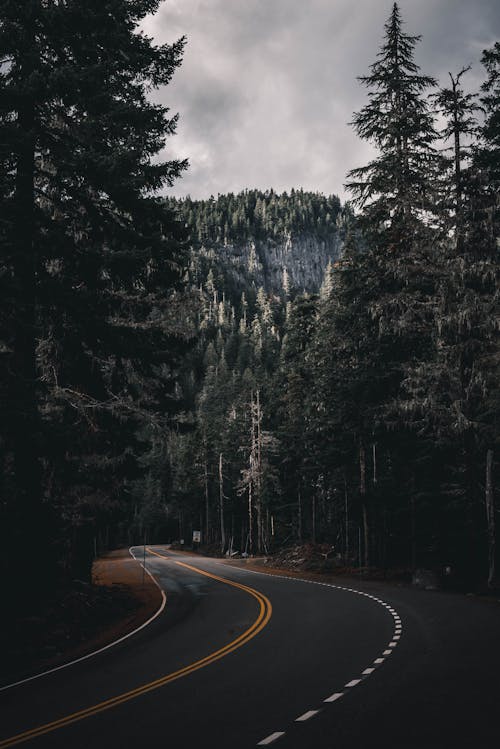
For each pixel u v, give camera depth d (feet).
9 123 49.39
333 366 119.85
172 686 35.83
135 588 107.45
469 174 85.40
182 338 72.49
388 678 35.42
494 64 84.28
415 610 68.33
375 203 95.35
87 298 54.70
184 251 67.26
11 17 51.16
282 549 188.34
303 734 25.34
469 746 22.95
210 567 163.63
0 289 48.83
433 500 102.53
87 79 51.78
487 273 82.89
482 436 87.40
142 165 59.36
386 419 97.86
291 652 45.68
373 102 96.02
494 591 80.94
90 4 54.24
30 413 48.65
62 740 25.95
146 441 81.25
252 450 222.07
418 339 98.89
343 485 156.35
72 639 55.67
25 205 54.34
